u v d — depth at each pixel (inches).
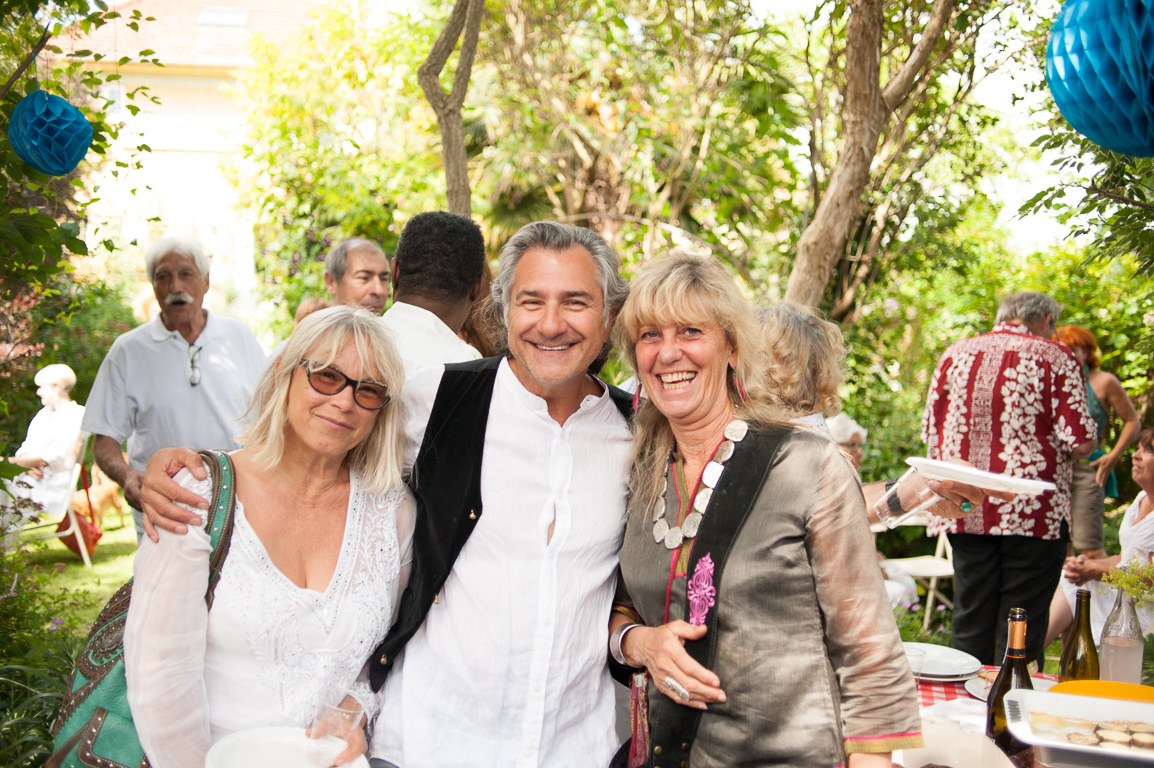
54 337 295.6
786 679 61.3
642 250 269.6
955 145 247.3
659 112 253.8
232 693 65.8
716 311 65.1
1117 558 132.6
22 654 151.9
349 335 67.4
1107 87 54.8
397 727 69.7
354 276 162.4
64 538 282.8
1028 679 72.0
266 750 62.7
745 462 64.5
